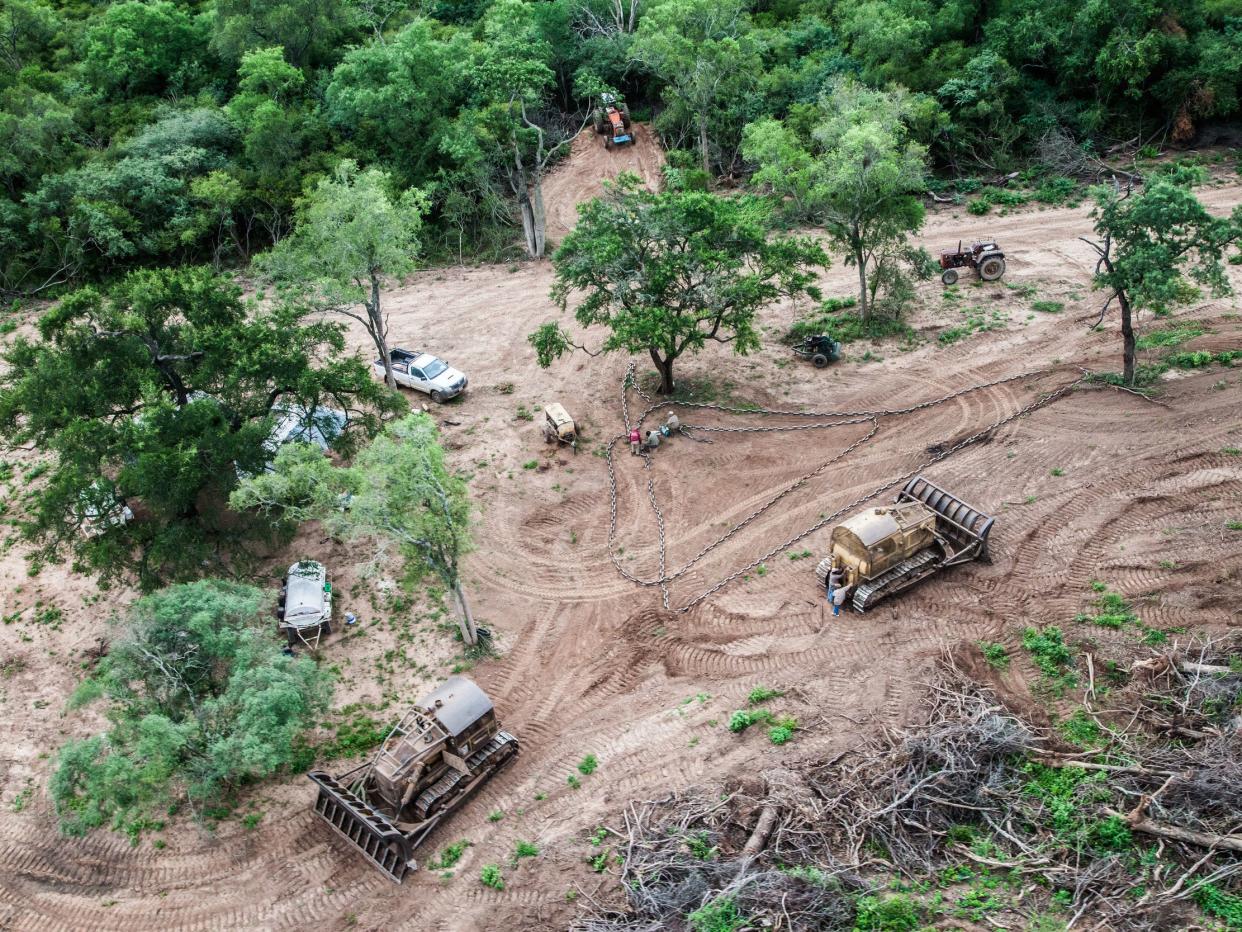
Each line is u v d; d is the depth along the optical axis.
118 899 26.83
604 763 29.12
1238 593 31.41
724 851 25.81
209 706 27.58
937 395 43.66
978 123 63.81
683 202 41.38
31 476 44.44
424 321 54.81
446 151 61.56
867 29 66.06
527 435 44.16
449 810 28.02
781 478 40.03
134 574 37.88
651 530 38.28
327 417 38.25
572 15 74.50
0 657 35.16
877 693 29.95
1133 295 38.53
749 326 42.66
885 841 25.42
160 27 73.69
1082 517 35.69
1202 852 24.02
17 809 29.62
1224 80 60.78
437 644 34.06
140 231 61.50
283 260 44.00
